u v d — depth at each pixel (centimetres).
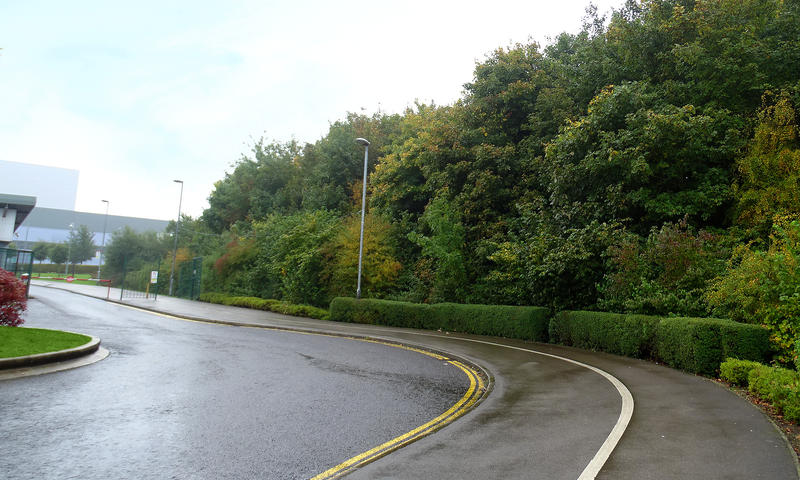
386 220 2838
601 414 655
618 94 1611
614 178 1627
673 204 1516
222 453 495
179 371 934
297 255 2905
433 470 447
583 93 2052
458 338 1664
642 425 592
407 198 3164
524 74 2556
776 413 647
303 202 4156
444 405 733
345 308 2369
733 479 416
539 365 1102
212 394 756
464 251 2314
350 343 1491
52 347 995
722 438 534
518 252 1691
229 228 5684
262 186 5284
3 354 876
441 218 2245
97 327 1583
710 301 1062
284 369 990
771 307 852
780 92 1474
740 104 1588
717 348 931
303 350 1284
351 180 4031
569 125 1950
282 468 455
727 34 1572
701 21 1616
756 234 1344
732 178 1521
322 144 4716
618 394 777
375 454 497
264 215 4903
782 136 1359
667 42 1758
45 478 417
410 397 780
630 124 1548
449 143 2623
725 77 1575
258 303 3119
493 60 2617
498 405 720
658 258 1295
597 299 1498
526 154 2352
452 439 548
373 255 2570
